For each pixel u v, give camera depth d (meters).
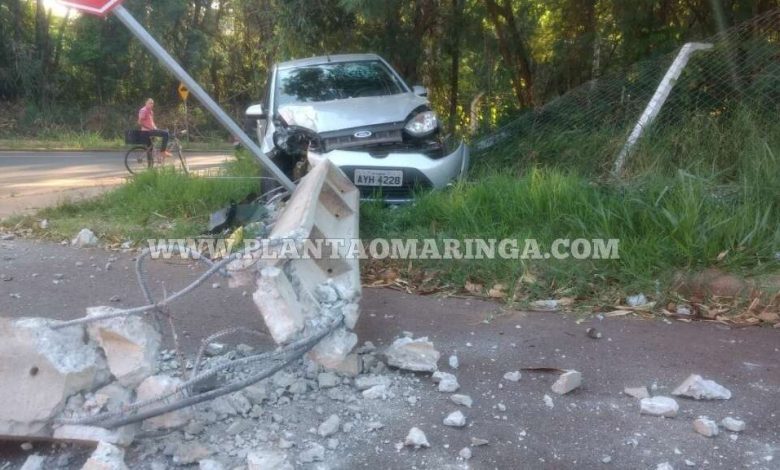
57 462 3.34
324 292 3.93
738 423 3.65
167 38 31.36
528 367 4.36
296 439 3.59
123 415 3.31
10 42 29.78
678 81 7.79
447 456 3.48
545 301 5.36
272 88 8.77
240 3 15.44
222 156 24.03
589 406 3.92
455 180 7.46
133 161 15.67
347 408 3.87
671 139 7.25
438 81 12.38
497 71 12.43
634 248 5.61
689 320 5.05
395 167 7.25
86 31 31.02
